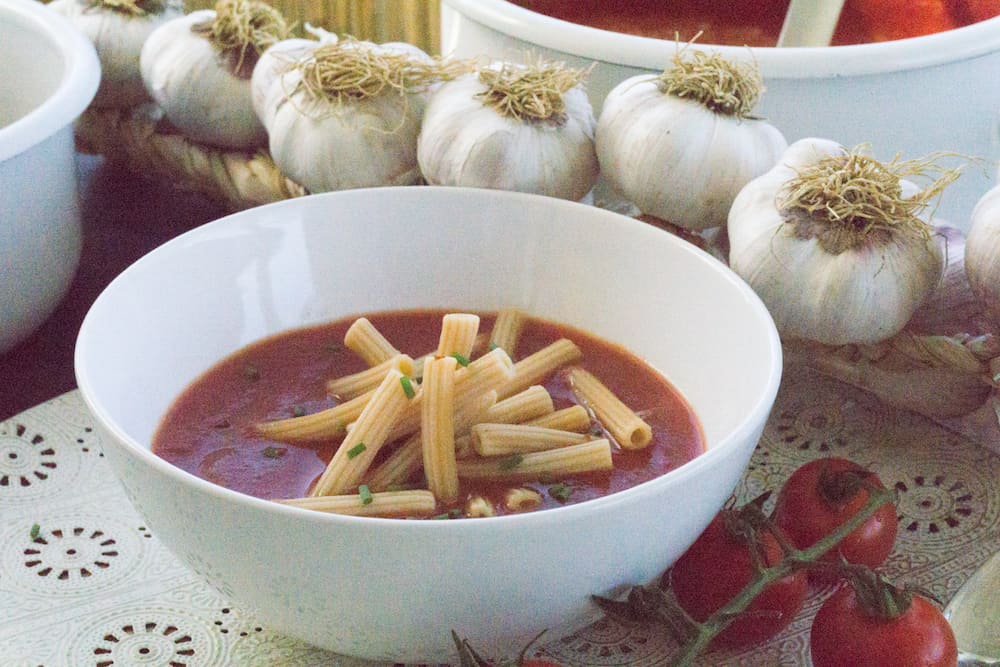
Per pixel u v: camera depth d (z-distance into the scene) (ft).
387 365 1.32
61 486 1.41
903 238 1.32
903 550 1.35
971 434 1.53
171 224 1.98
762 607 1.19
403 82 1.54
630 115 1.44
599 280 1.42
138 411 1.27
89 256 1.92
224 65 1.75
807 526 1.26
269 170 1.77
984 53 1.55
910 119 1.58
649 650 1.23
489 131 1.44
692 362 1.34
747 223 1.34
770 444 1.49
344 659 1.21
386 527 0.99
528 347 1.43
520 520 1.01
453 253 1.46
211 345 1.37
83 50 1.78
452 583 1.04
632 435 1.27
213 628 1.24
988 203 1.30
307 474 1.23
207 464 1.25
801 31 1.75
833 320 1.32
